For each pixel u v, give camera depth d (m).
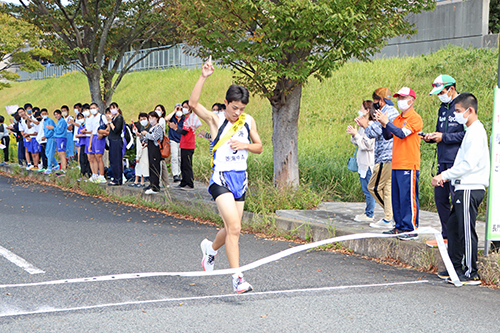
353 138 6.86
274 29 7.36
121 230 7.05
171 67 27.86
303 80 7.89
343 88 15.56
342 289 4.34
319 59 7.65
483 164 4.48
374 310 3.74
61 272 4.80
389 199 6.37
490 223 4.73
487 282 4.55
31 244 6.02
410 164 5.47
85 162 12.05
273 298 4.04
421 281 4.64
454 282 4.48
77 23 14.08
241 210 4.23
